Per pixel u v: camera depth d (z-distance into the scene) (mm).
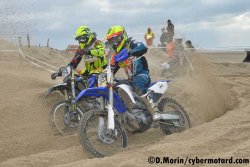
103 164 5332
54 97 9203
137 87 6637
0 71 10695
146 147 6109
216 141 6043
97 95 6129
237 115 7598
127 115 6355
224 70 14477
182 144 5949
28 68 11984
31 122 8203
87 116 5941
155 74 13859
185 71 13297
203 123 7703
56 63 13906
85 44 7770
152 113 6637
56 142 7301
